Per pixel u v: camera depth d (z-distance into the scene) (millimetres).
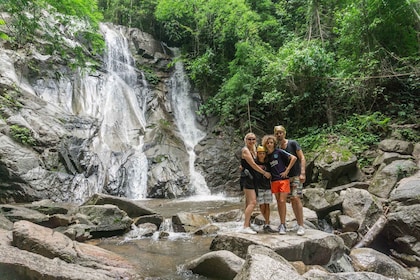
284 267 3557
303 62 13133
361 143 11586
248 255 3742
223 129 16641
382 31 13125
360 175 10359
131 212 8430
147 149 14625
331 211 8055
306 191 8602
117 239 6840
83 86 15680
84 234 6484
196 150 15680
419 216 6367
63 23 11086
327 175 10461
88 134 13469
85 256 4820
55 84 14695
